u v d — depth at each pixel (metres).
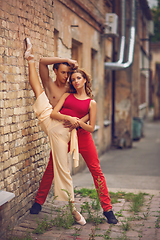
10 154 3.38
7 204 3.32
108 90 11.19
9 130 3.34
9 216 3.39
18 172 3.61
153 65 29.36
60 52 5.91
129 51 10.87
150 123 21.27
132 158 9.65
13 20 3.43
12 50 3.40
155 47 28.70
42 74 3.90
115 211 4.27
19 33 3.60
